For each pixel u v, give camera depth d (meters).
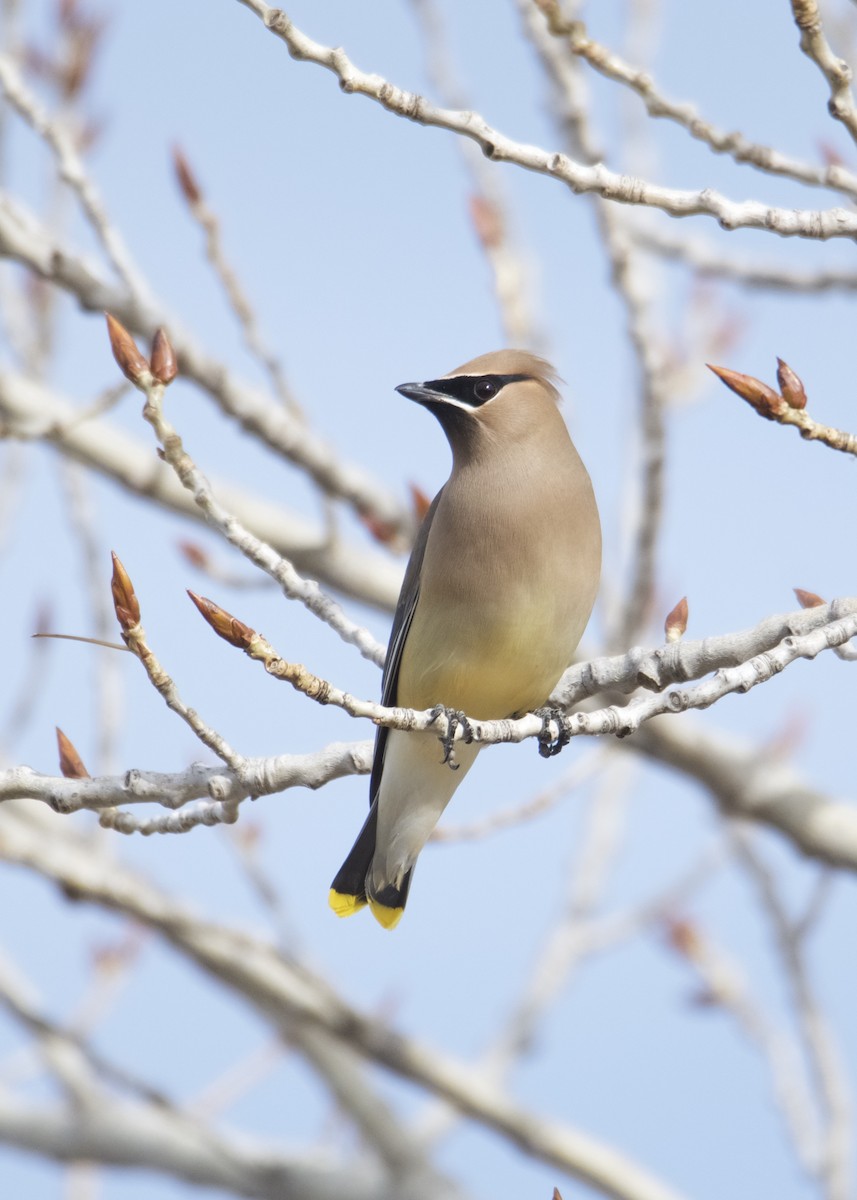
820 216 8.07
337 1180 13.09
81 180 11.16
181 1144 13.06
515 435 9.55
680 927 13.41
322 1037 13.40
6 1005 12.82
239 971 12.90
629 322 11.35
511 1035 13.14
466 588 9.42
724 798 12.98
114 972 13.86
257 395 12.40
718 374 7.96
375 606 13.18
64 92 13.16
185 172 11.60
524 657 9.49
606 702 11.70
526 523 9.34
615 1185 12.88
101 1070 12.73
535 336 12.38
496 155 8.02
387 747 9.94
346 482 12.70
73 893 12.59
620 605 12.05
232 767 8.16
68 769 8.54
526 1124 12.85
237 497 13.18
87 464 13.08
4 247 11.88
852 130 7.95
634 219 12.42
